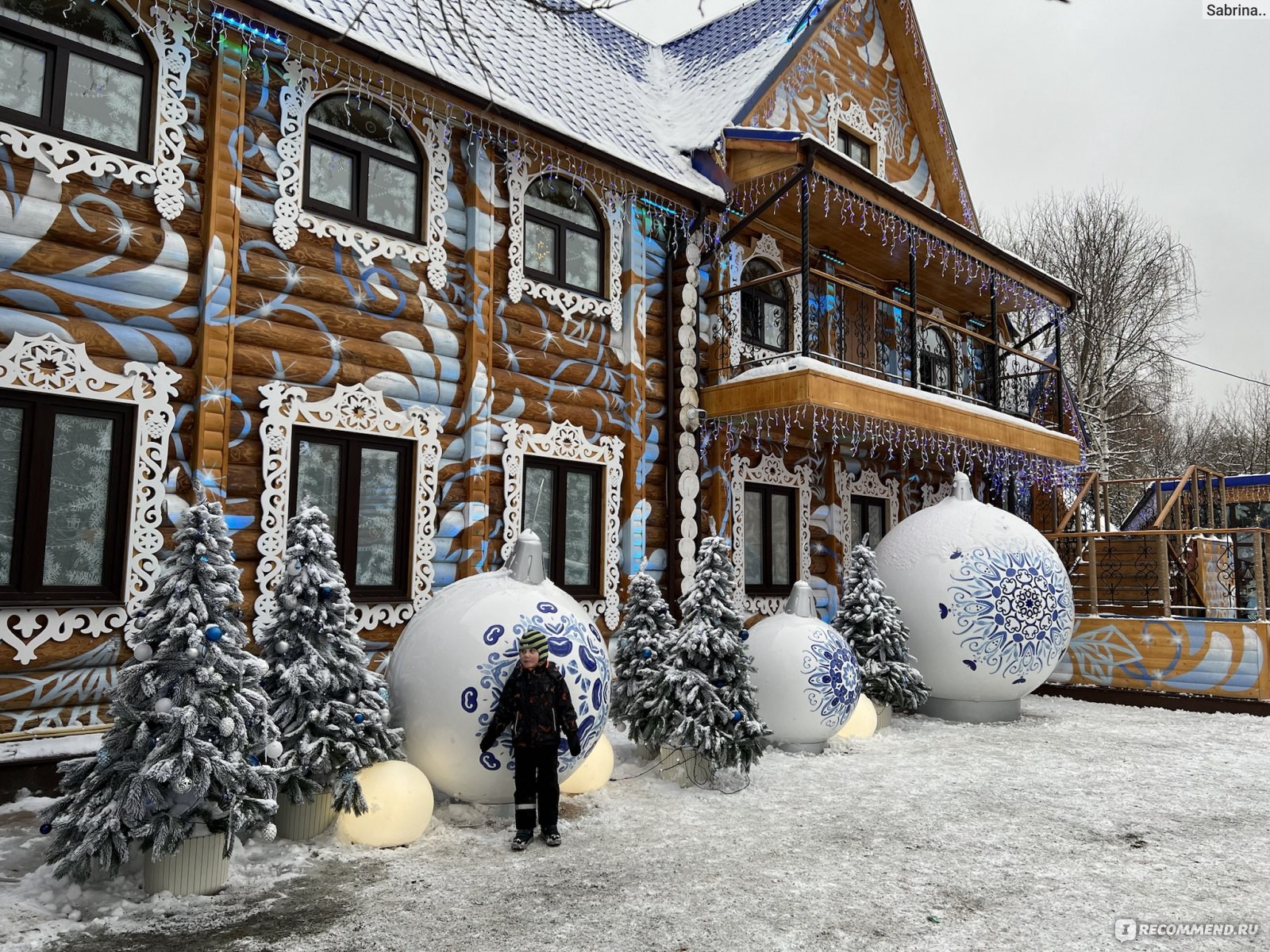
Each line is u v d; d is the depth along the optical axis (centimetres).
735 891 472
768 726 823
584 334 1038
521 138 942
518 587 627
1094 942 410
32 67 651
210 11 714
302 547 562
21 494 623
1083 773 775
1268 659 1125
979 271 1409
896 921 432
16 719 606
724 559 764
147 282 681
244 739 475
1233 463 3834
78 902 438
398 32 845
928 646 1014
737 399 1097
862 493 1441
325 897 454
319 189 820
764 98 1260
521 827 542
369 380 819
